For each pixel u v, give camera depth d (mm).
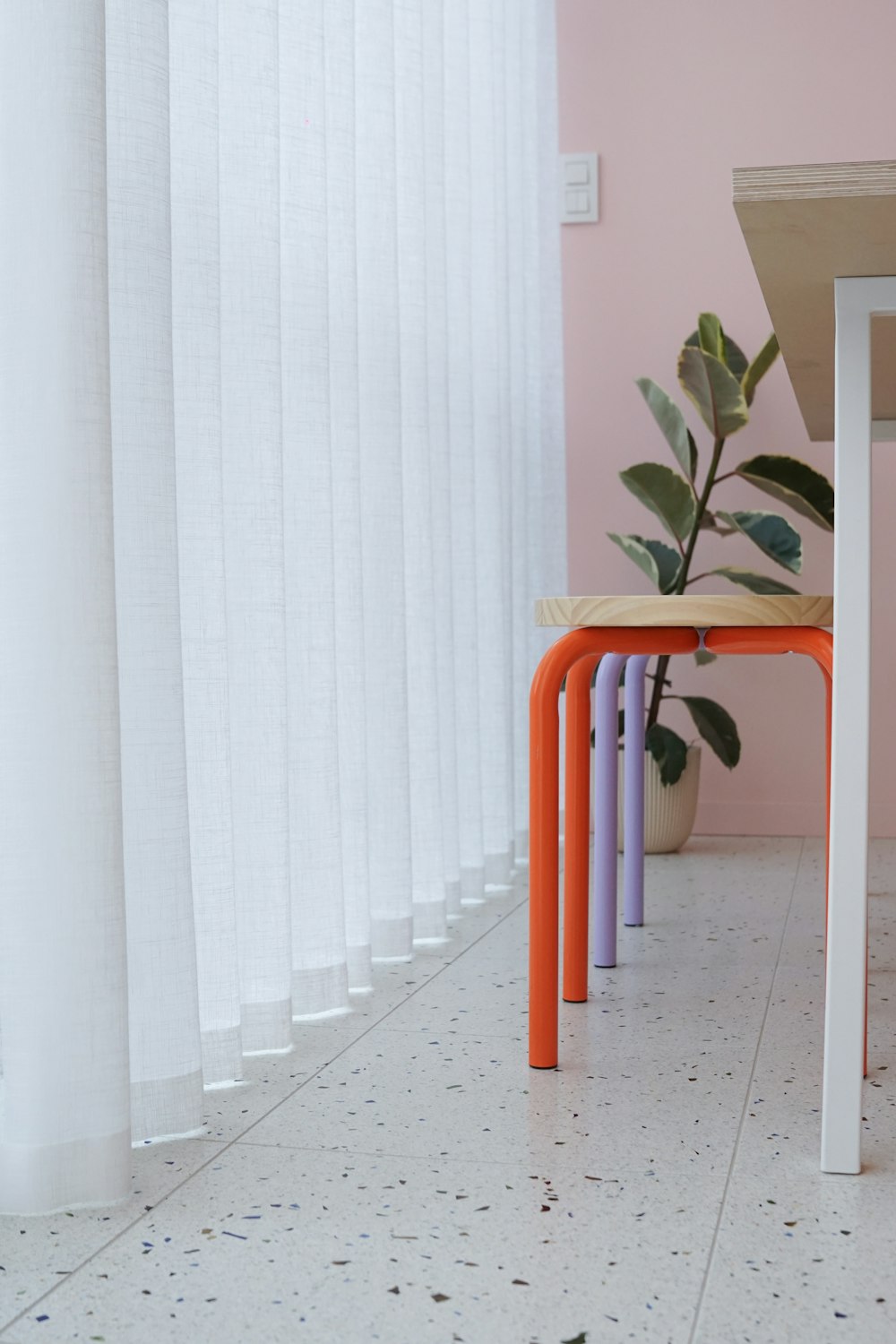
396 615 1793
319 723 1521
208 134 1273
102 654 995
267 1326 814
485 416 2342
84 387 982
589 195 2844
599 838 1746
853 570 1009
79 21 980
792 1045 1386
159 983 1133
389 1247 920
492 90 2367
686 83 2812
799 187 868
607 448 2875
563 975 1680
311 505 1526
